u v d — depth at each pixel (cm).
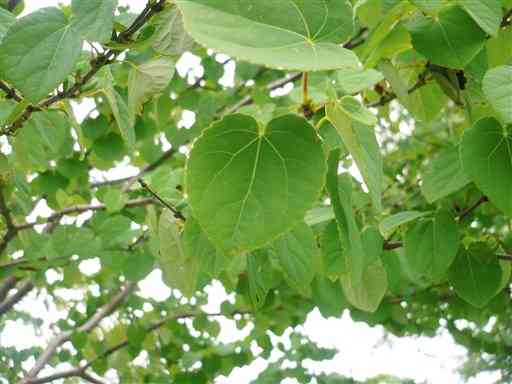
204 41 35
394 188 146
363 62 60
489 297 69
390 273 80
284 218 43
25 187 96
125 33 51
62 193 100
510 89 50
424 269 68
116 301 155
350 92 58
